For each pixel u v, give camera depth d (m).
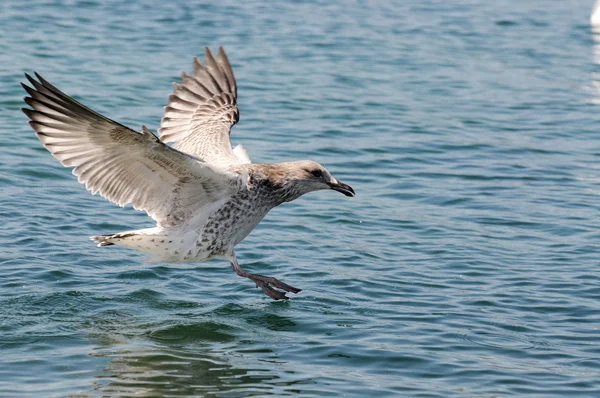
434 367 11.12
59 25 28.39
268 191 11.70
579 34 32.56
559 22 34.34
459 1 37.09
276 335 12.02
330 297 13.25
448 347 11.69
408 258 14.77
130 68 24.55
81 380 10.53
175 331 12.05
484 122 22.48
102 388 10.35
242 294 13.38
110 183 10.80
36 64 24.11
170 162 10.72
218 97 13.02
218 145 12.36
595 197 17.89
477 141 20.98
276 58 26.88
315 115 22.03
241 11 32.28
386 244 15.34
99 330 12.00
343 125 21.42
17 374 10.64
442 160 19.67
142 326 12.17
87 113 10.02
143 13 30.75
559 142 21.30
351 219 16.39
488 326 12.36
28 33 27.19
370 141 20.50
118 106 21.31
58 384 10.42
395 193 17.77
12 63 23.97
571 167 19.61
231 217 11.52
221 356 11.34
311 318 12.55
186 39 28.06
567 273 14.24
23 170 17.64
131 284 13.57
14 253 14.25
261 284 11.89
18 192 16.66
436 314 12.72
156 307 12.83
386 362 11.24
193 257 11.55
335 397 10.31
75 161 10.52
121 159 10.62
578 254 15.03
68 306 12.68
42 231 15.12
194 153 12.30
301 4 34.28
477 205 17.28
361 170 18.84
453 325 12.36
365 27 31.61
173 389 10.39
